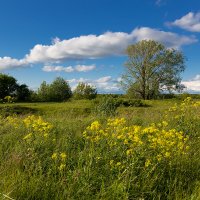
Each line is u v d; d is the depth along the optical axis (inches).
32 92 2514.8
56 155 231.0
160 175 217.8
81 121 423.5
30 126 315.6
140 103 1443.2
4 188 185.9
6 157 237.5
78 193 189.8
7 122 391.2
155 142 233.6
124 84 2399.1
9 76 2359.7
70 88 2726.4
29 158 233.9
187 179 222.8
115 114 641.6
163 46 2356.1
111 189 193.0
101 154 232.8
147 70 2347.4
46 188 194.7
